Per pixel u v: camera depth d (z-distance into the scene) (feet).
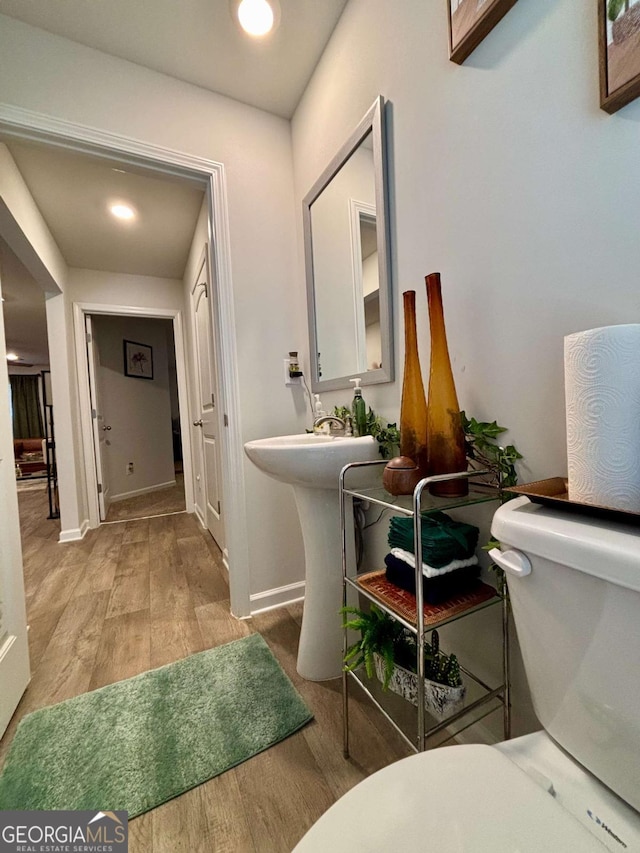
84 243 9.05
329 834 1.33
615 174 2.04
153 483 15.16
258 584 5.62
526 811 1.34
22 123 4.26
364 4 4.04
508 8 2.50
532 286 2.52
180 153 5.13
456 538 2.76
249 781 2.94
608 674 1.47
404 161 3.63
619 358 1.67
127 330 13.92
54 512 12.52
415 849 1.25
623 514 1.59
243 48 4.76
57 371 9.49
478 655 3.11
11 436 4.15
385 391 4.19
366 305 4.39
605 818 1.48
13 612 3.87
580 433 1.81
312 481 3.65
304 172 5.60
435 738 3.18
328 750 3.19
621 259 2.04
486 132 2.77
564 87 2.24
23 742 3.33
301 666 4.14
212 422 8.23
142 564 7.61
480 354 2.94
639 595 1.31
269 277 5.81
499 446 2.81
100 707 3.72
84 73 4.56
